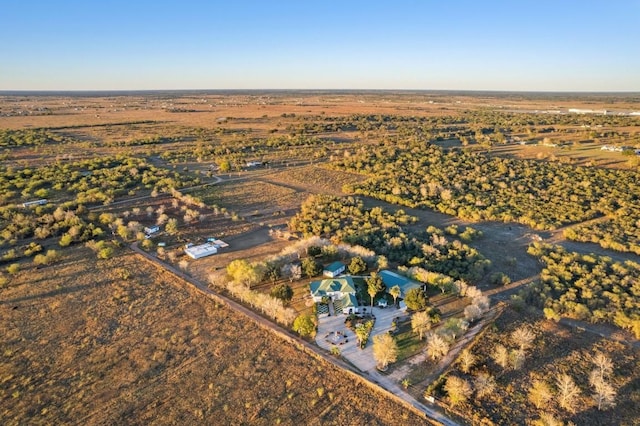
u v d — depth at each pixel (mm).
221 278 85500
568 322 74000
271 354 65938
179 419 53906
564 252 99250
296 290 84750
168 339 69625
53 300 81188
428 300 81188
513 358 62562
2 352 66312
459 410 54969
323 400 56844
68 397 57562
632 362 63906
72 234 109000
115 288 85688
